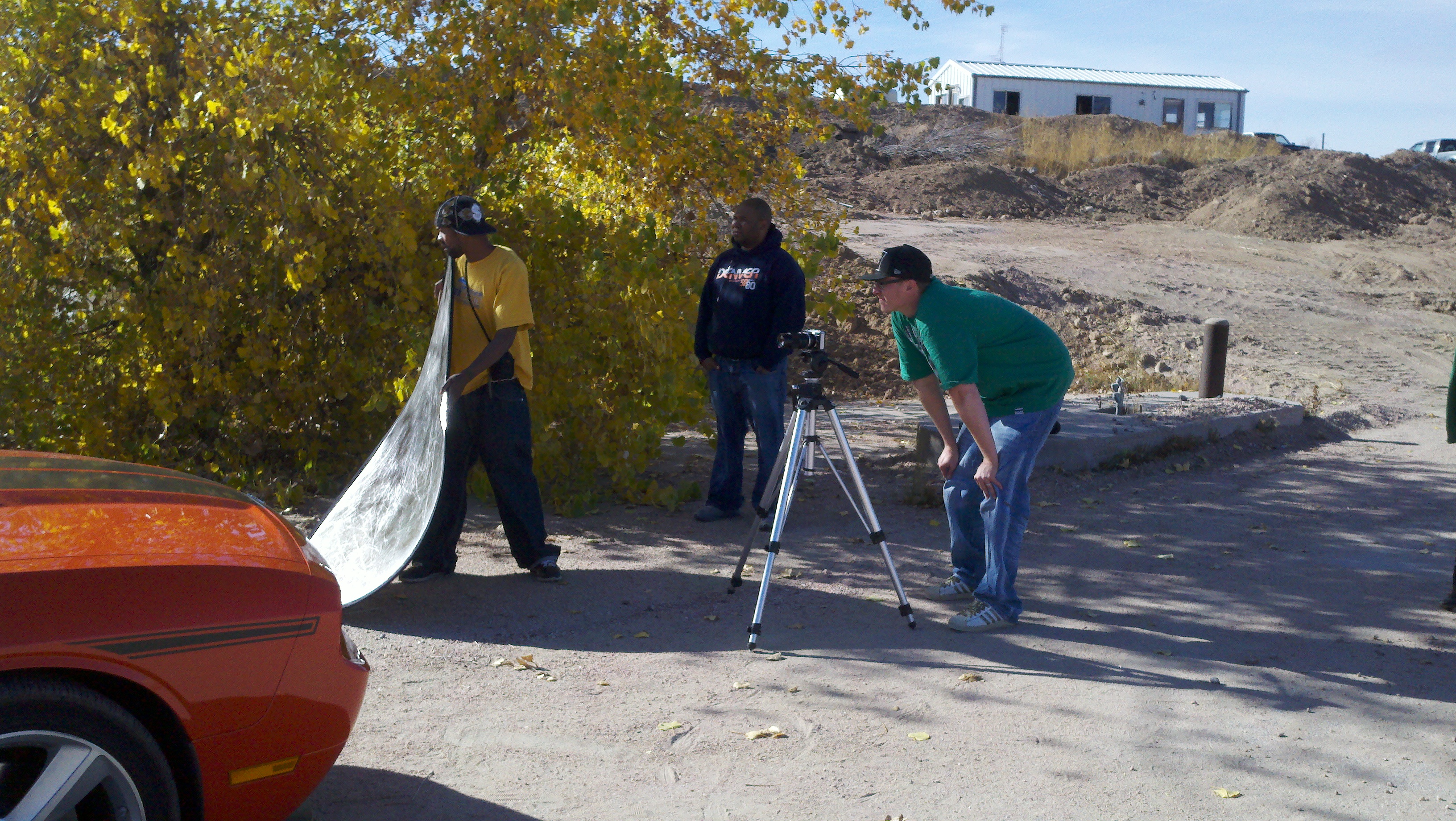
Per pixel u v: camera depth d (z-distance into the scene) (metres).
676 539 6.54
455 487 5.50
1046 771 3.63
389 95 6.88
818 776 3.58
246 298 7.16
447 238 5.19
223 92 6.25
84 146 6.71
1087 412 9.55
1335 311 17.92
